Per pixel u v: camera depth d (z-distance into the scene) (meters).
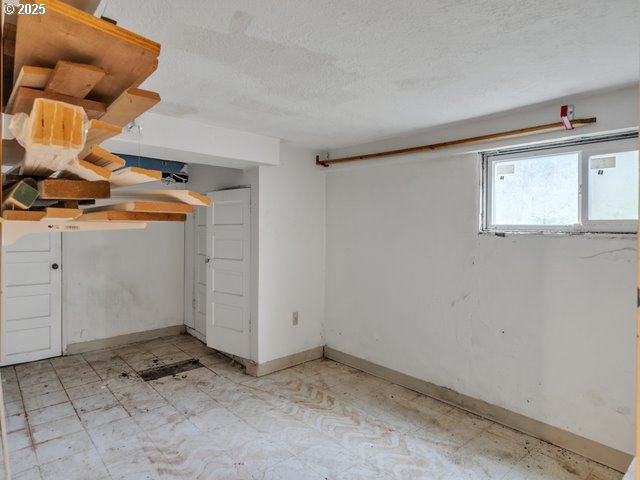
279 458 2.26
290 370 3.66
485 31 1.48
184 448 2.34
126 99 0.66
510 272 2.64
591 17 1.37
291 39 1.55
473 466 2.21
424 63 1.77
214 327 3.89
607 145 2.24
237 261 3.68
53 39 0.54
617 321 2.18
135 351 4.16
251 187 3.56
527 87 2.06
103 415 2.74
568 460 2.27
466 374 2.89
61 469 2.12
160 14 1.36
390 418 2.75
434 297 3.09
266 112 2.54
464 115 2.59
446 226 3.00
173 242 4.78
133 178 0.75
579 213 2.37
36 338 3.82
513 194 2.68
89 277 4.15
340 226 3.88
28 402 2.94
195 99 2.29
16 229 0.81
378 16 1.38
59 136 0.53
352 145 3.60
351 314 3.78
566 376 2.38
